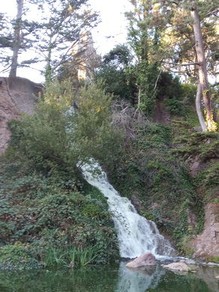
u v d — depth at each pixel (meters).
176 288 11.20
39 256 13.88
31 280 11.68
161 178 21.50
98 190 18.64
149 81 29.27
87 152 18.28
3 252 13.47
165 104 30.58
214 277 13.12
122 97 29.53
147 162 22.58
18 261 13.27
